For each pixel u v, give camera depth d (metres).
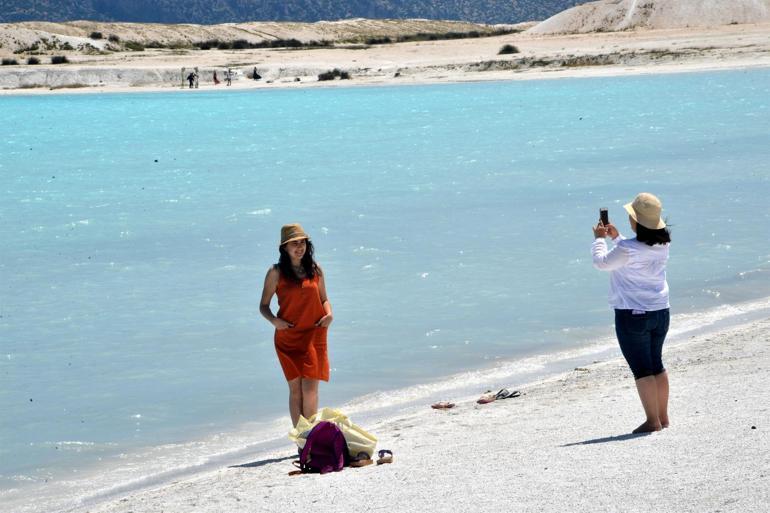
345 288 37.66
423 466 16.98
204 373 28.14
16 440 23.12
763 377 21.16
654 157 78.06
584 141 94.00
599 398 21.56
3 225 56.31
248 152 100.06
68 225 55.91
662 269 17.27
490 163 79.94
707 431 16.53
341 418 18.56
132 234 52.09
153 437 23.14
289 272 19.92
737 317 31.23
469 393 25.12
